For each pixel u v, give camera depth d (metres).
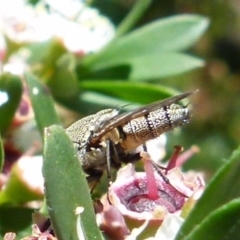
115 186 0.05
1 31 0.07
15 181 0.05
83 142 0.05
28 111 0.06
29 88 0.05
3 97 0.05
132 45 0.07
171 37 0.07
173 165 0.05
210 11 0.13
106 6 0.09
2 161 0.05
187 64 0.07
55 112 0.05
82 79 0.07
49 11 0.07
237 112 0.13
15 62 0.07
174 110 0.05
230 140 0.12
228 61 0.13
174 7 0.12
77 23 0.07
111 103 0.06
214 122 0.13
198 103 0.13
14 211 0.05
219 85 0.13
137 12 0.07
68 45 0.07
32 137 0.06
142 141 0.05
